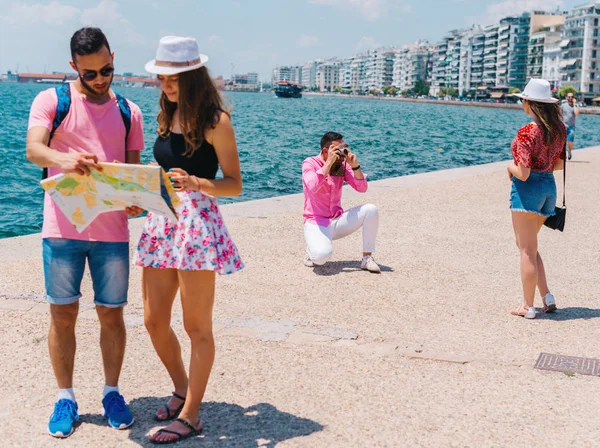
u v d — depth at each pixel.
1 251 8.18
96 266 3.96
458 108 163.38
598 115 125.06
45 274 3.93
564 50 155.38
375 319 6.06
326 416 4.14
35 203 16.52
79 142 3.86
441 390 4.54
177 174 3.61
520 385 4.64
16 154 27.38
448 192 13.73
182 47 3.61
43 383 4.59
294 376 4.75
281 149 34.69
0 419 4.05
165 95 3.79
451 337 5.62
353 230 7.82
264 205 11.81
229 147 3.77
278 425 4.01
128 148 4.08
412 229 10.09
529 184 6.01
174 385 4.27
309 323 5.89
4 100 94.12
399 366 4.96
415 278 7.47
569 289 7.17
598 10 146.12
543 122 5.89
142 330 5.66
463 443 3.81
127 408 4.06
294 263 8.01
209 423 4.04
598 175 16.95
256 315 6.09
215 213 3.83
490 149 39.06
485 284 7.30
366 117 87.62
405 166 28.09
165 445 3.76
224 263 3.78
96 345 5.31
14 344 5.29
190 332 3.87
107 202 3.57
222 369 4.86
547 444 3.81
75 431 3.93
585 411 4.25
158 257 3.80
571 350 5.36
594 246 9.16
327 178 7.81
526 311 6.20
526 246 6.15
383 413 4.18
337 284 7.18
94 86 3.82
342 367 4.93
